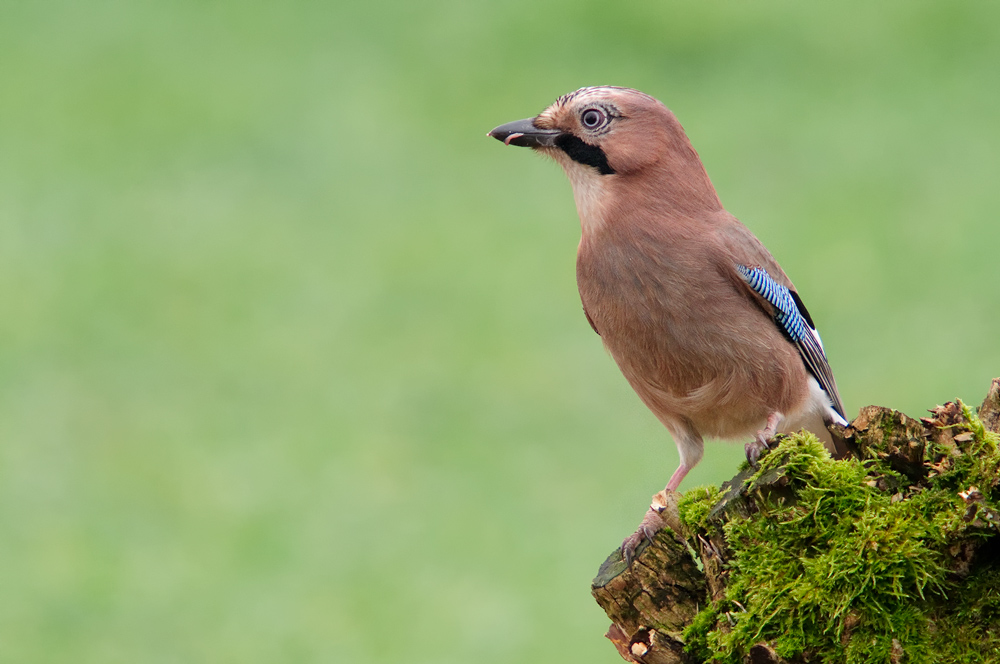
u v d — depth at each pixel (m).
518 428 12.54
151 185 17.86
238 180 17.92
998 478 4.46
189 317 14.66
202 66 21.16
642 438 11.91
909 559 4.43
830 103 18.89
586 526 10.91
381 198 17.42
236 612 10.16
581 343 13.88
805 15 21.64
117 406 13.14
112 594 10.48
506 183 17.66
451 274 15.42
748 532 4.76
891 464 4.75
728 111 18.95
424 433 12.50
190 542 11.08
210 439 12.55
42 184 17.70
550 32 21.59
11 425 12.73
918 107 18.58
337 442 12.39
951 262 14.81
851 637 4.49
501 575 10.48
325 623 10.03
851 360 13.18
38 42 22.03
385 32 22.16
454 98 20.03
